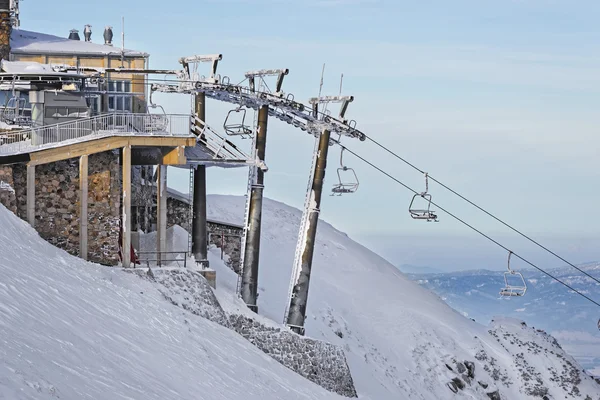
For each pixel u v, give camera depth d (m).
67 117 45.69
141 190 53.28
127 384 26.56
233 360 39.06
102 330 31.92
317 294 61.44
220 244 57.12
